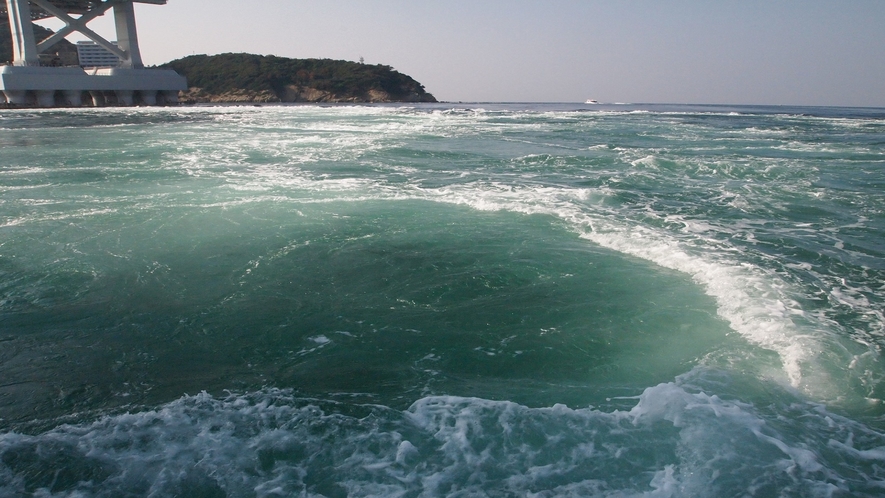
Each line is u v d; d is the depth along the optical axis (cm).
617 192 1238
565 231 936
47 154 1797
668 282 705
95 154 1806
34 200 1110
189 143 2158
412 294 672
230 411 429
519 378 491
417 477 349
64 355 529
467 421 411
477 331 578
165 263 767
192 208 1056
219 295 667
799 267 760
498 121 3728
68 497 330
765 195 1235
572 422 408
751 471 353
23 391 468
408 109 5834
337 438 391
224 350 541
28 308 626
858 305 631
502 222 990
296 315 615
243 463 363
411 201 1149
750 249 839
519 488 339
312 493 336
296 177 1416
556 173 1527
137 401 454
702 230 945
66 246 828
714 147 2177
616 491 336
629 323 592
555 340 558
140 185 1278
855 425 411
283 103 10225
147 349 541
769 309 612
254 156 1798
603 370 504
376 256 804
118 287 686
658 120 3978
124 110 5325
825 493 335
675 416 413
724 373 487
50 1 6762
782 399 446
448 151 1973
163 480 346
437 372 500
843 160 1795
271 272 739
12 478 346
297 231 920
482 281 711
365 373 497
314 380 485
